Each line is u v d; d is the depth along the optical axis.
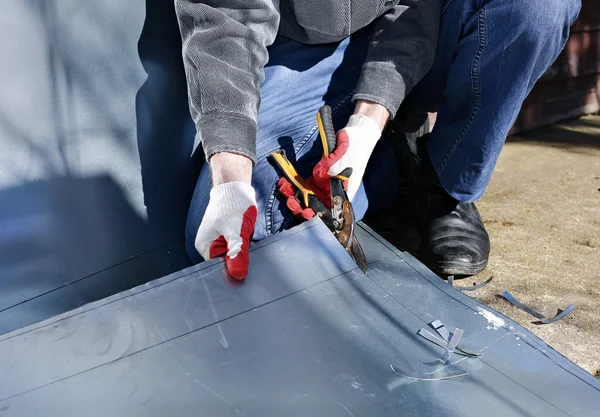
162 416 0.84
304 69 1.43
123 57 1.30
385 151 1.59
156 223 1.41
